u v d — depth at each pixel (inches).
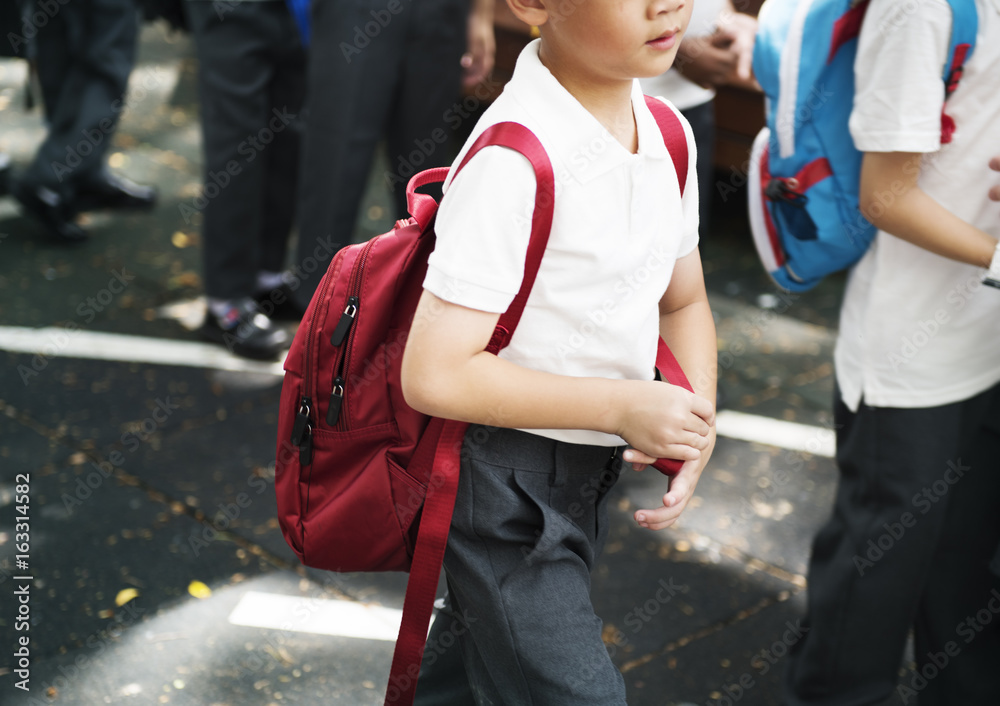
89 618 98.1
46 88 177.0
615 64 48.1
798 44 71.9
